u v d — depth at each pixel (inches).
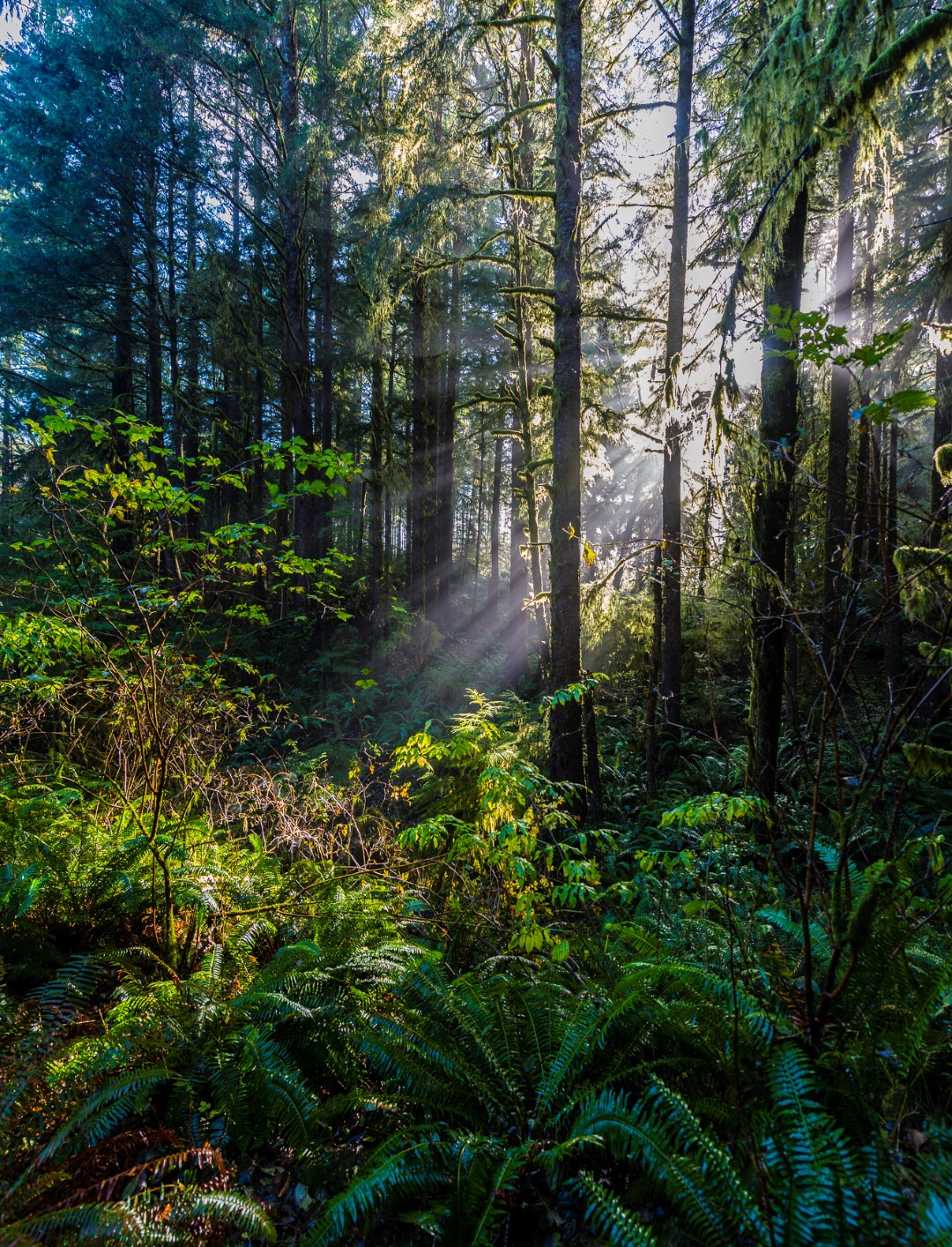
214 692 173.8
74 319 531.5
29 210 481.4
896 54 147.1
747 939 109.0
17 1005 94.6
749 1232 60.1
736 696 335.6
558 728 245.6
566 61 238.1
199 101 478.9
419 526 520.7
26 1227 63.1
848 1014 79.9
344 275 581.6
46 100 470.0
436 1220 67.7
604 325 406.3
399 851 181.3
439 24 273.7
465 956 138.3
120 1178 76.4
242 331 519.2
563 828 215.8
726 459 207.8
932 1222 53.4
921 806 185.9
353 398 725.9
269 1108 83.4
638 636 353.1
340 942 116.4
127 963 109.5
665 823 133.9
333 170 442.9
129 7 422.3
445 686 400.5
